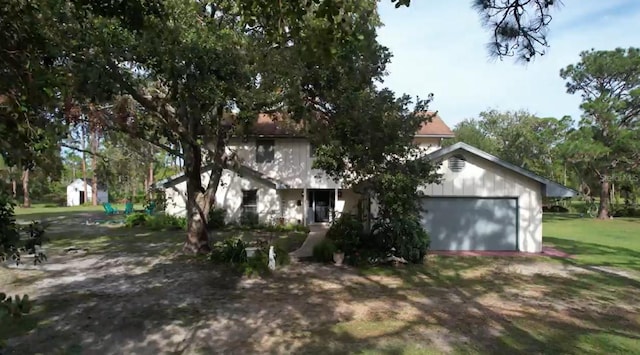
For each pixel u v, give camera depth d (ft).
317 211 84.89
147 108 42.39
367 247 46.78
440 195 55.36
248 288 34.58
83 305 28.99
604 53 105.29
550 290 34.45
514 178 55.16
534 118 150.71
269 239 63.16
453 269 43.29
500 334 23.58
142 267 42.47
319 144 44.86
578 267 44.60
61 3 20.88
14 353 20.39
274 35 16.83
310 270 42.11
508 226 55.42
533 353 20.75
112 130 47.65
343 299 31.37
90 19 27.07
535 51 16.25
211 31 31.91
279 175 80.02
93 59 28.89
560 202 147.02
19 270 40.57
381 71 45.27
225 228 76.18
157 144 50.01
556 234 76.69
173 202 81.25
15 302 8.57
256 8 16.28
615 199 141.90
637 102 99.91
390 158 44.27
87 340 22.40
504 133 159.12
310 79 41.29
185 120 47.06
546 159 136.87
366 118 41.14
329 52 17.49
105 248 54.65
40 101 10.01
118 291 33.04
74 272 39.96
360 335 23.39
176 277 38.19
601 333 23.82
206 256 48.08
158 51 29.45
